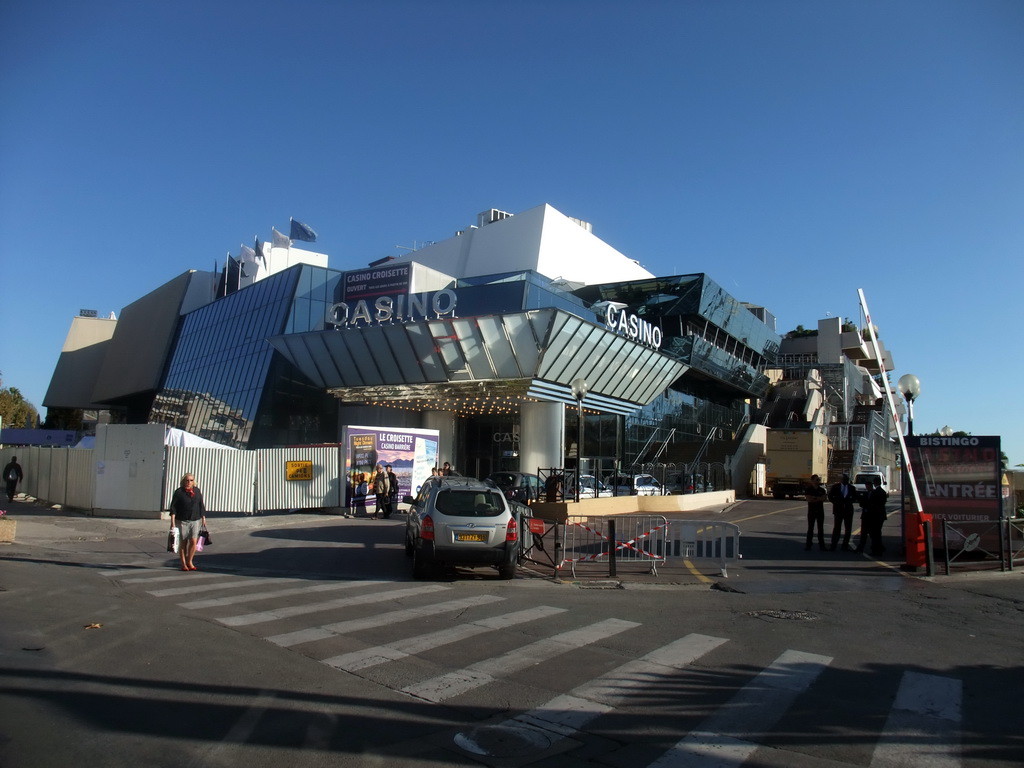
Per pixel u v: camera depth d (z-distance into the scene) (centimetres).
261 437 3794
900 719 566
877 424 6800
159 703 572
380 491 2422
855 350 8006
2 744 478
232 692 604
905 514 1589
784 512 3238
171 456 2208
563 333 3272
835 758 489
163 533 1912
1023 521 1539
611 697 609
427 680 650
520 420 3931
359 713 561
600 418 4353
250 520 2195
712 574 1375
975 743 519
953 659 753
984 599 1122
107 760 459
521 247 5244
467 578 1306
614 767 468
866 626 914
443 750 491
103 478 2264
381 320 3512
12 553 1527
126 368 7131
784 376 7600
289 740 502
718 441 5794
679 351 5106
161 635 802
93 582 1184
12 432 6419
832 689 642
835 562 1543
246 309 4634
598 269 5728
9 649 727
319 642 787
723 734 529
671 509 3256
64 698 577
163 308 6719
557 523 1390
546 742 508
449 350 3391
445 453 4141
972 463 1537
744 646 797
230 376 4397
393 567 1434
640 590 1211
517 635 835
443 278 4475
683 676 674
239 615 927
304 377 4078
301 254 5875
